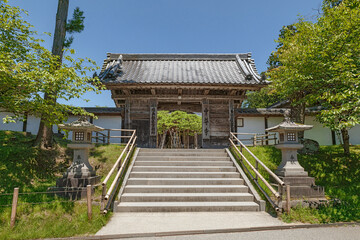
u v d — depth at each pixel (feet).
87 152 23.15
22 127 44.88
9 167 26.07
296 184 22.03
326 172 28.96
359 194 23.48
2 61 18.16
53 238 14.46
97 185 21.89
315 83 29.71
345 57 25.53
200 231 15.48
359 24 26.58
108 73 38.14
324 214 18.47
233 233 15.44
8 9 22.61
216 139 40.11
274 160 30.68
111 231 15.44
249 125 51.42
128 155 29.01
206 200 21.83
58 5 36.04
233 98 41.14
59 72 21.04
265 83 37.29
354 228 16.25
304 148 35.32
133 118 40.16
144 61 49.21
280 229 16.16
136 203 20.79
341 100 23.44
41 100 21.01
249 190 23.35
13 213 15.55
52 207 18.22
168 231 15.31
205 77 40.78
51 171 28.86
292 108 40.47
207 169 28.14
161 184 24.80
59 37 35.24
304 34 34.14
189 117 76.18
